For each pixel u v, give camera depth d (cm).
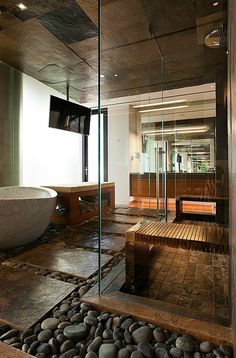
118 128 493
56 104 421
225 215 173
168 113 497
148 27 252
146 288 160
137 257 188
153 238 182
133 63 331
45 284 154
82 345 102
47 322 114
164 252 206
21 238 224
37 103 451
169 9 221
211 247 172
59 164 529
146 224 233
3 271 176
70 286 152
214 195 276
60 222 322
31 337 105
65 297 138
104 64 329
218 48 255
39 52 325
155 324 114
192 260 197
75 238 265
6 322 115
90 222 340
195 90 430
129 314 120
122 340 104
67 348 100
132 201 433
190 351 98
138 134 492
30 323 114
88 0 220
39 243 247
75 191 327
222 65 243
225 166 194
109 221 287
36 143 457
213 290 156
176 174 467
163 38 270
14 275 169
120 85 418
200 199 376
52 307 127
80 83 437
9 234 210
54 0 223
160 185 448
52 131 502
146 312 121
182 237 179
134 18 237
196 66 332
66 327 111
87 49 314
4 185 369
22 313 121
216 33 239
